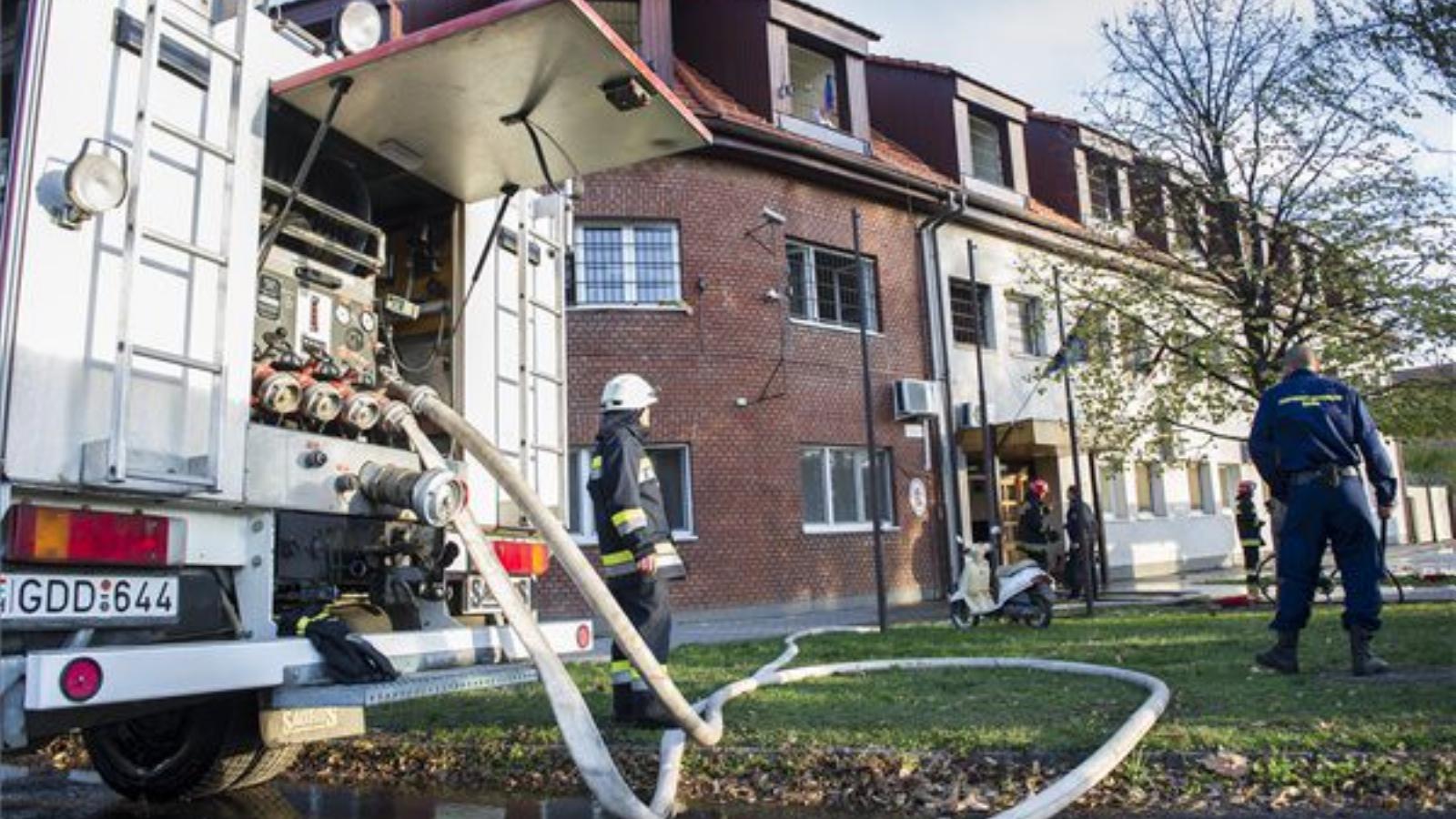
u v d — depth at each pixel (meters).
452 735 5.29
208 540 3.80
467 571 5.17
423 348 5.58
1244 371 13.50
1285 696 5.22
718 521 14.64
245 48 4.02
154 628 3.59
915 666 7.16
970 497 19.17
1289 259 13.32
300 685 3.78
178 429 3.61
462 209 5.62
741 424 15.04
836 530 15.95
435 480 4.40
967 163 19.52
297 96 4.34
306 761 5.30
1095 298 14.02
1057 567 16.84
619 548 5.44
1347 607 5.91
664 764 4.41
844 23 17.47
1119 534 21.30
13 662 3.03
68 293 3.27
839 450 16.52
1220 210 13.40
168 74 3.68
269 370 4.20
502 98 4.61
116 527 3.42
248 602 3.94
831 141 17.08
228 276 3.85
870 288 17.52
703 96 15.78
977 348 14.88
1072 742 4.48
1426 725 4.34
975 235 19.28
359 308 5.05
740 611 14.60
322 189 5.05
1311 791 3.91
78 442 3.27
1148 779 4.06
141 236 3.50
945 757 4.40
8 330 3.11
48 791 5.12
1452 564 17.86
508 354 5.75
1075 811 3.87
